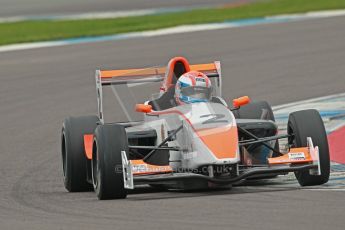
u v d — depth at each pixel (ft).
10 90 263.49
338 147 159.94
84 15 540.93
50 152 180.34
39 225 108.37
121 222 107.55
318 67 266.36
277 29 361.92
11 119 221.87
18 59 327.06
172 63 143.74
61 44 362.33
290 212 107.76
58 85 266.16
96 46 348.38
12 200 132.46
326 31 344.49
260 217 105.60
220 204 116.06
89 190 142.92
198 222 104.58
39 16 561.02
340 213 105.50
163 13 506.89
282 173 130.93
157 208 116.16
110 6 609.83
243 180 133.39
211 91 136.98
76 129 143.02
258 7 475.72
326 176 126.93
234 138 124.77
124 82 157.17
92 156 132.57
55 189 144.15
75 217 113.39
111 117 216.95
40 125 211.82
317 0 474.90
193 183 127.34
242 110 148.87
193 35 360.89
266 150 138.10
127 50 330.13
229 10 478.59
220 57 298.56
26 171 162.09
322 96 220.84
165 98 141.90
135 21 450.30
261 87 241.35
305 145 127.85
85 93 251.19
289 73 260.01
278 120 193.47
